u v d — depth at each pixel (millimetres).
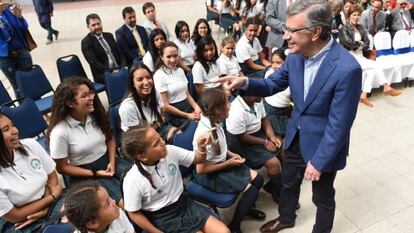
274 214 2295
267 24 4207
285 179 1945
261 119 2418
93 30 3830
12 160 1630
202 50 3107
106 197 1281
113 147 2164
